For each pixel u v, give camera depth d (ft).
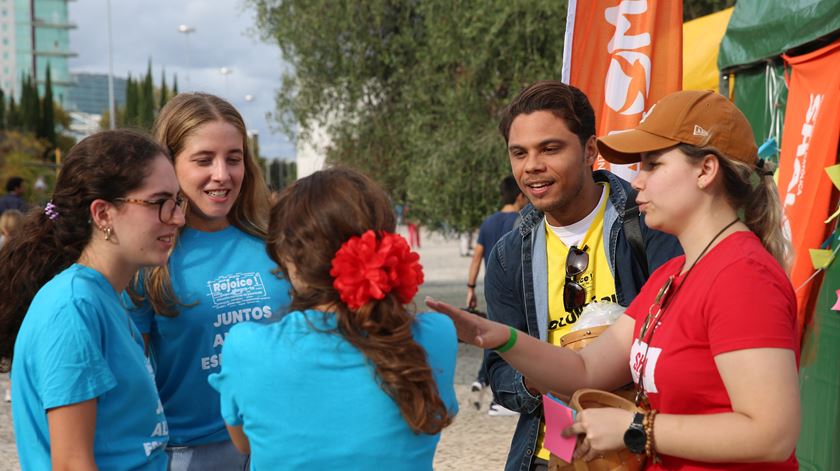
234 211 8.42
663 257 7.61
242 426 5.47
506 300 8.49
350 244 5.07
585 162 7.89
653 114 5.87
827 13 11.51
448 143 32.37
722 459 5.13
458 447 17.48
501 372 8.07
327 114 38.75
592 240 8.02
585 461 5.75
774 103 14.19
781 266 5.82
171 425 7.77
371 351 5.03
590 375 6.60
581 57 11.61
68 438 5.54
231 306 7.89
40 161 156.87
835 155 11.34
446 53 32.27
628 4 11.41
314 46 37.63
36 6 562.66
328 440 5.06
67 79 573.33
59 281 5.89
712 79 18.97
